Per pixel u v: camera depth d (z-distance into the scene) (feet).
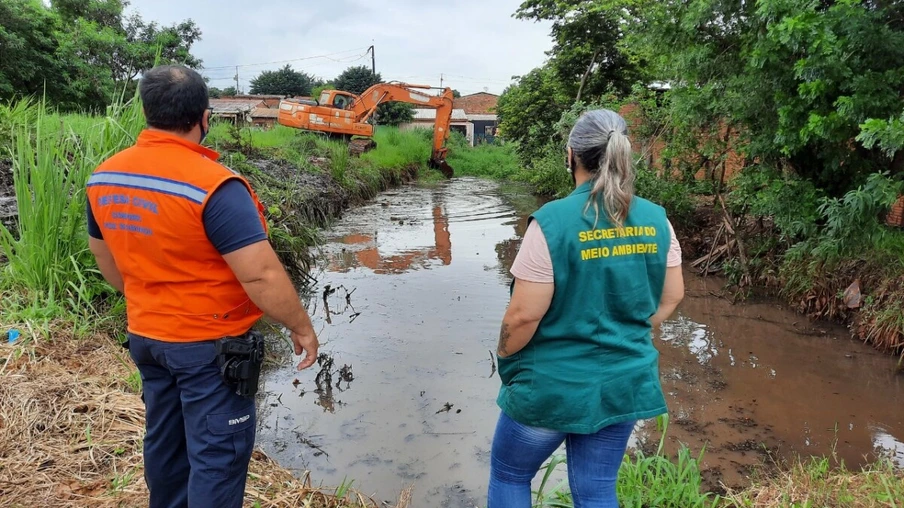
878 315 19.43
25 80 62.75
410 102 71.15
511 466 7.61
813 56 18.98
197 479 6.64
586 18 55.72
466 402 14.85
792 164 24.16
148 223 6.24
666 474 11.12
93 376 12.47
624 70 58.75
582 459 7.25
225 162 29.86
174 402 7.11
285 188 34.06
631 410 6.93
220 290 6.54
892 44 18.67
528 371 7.00
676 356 18.58
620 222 6.55
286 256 24.44
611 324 6.79
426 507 10.82
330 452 12.55
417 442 13.00
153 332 6.58
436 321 20.71
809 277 22.94
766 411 15.01
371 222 40.24
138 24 87.10
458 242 34.32
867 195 19.04
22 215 15.08
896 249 20.74
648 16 27.71
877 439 13.73
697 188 30.40
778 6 19.60
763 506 10.22
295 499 9.73
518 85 68.54
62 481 9.21
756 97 23.12
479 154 88.48
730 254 27.02
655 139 32.86
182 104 6.33
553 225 6.47
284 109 64.03
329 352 17.92
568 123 42.06
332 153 51.93
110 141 16.11
